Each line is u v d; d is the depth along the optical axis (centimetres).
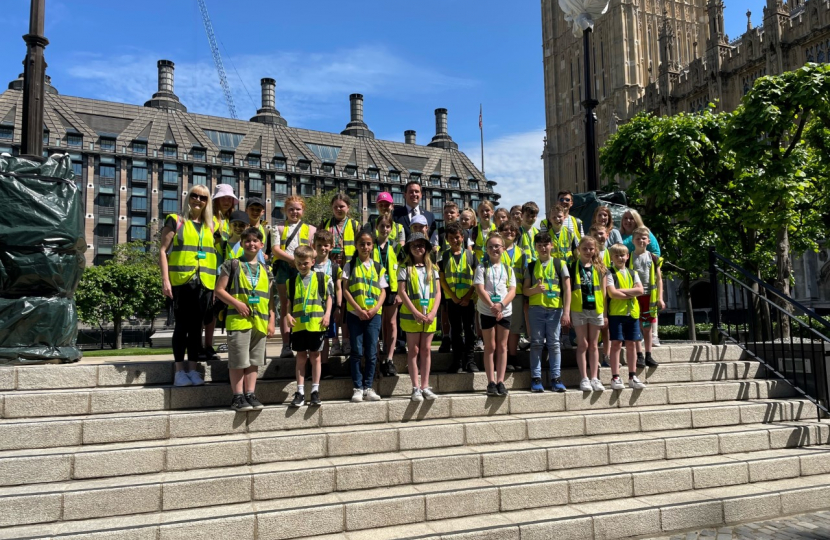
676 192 1506
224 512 450
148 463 490
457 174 11206
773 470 604
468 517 493
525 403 656
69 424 507
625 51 5959
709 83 4912
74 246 679
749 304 853
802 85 1238
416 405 614
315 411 578
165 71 9488
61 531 411
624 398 700
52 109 8094
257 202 747
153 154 8456
